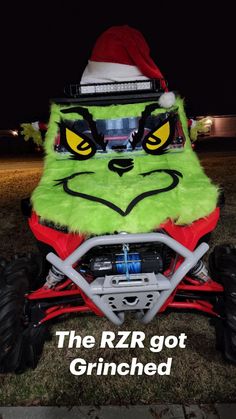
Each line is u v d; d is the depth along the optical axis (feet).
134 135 10.53
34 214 8.71
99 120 10.77
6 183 36.73
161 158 10.19
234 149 69.82
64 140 10.59
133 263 7.54
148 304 7.59
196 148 78.28
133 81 11.43
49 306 8.62
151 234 7.17
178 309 9.39
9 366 8.23
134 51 11.53
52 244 7.80
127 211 7.68
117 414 7.55
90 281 8.00
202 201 8.14
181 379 8.48
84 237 7.65
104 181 8.96
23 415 7.66
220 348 8.82
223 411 7.49
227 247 9.14
